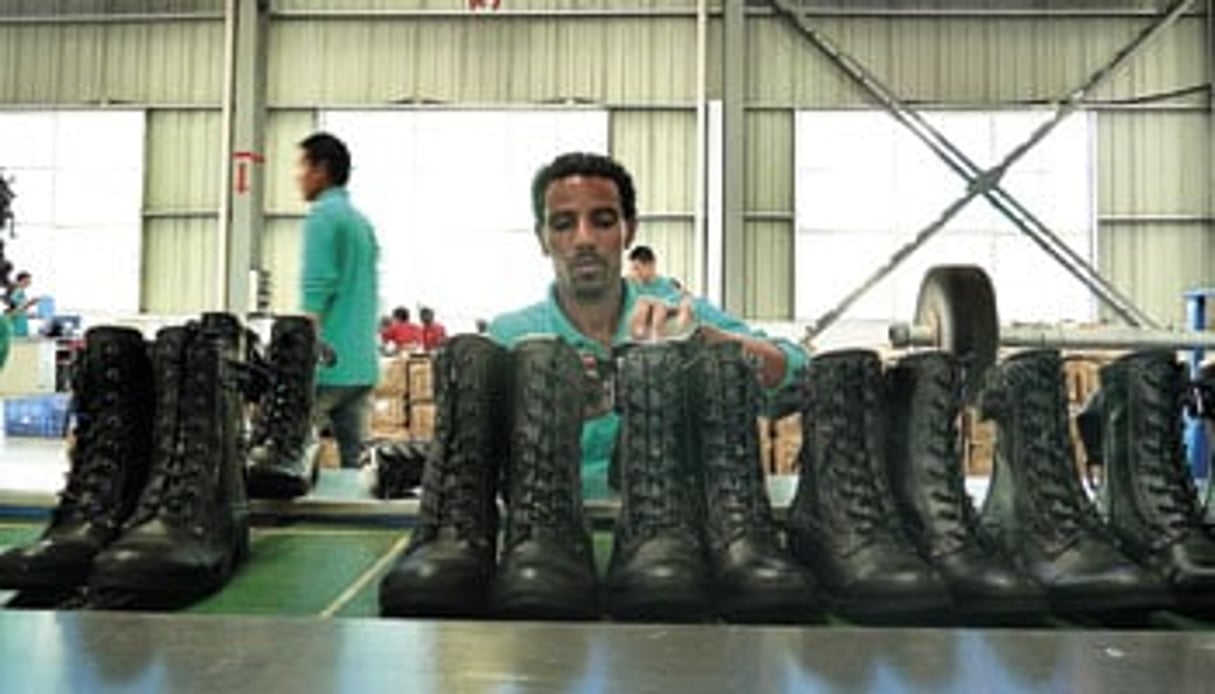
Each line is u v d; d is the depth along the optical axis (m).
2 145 7.71
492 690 0.47
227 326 0.91
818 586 0.75
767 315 7.36
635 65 7.35
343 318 2.75
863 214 7.32
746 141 7.32
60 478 1.61
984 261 7.21
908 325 1.31
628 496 0.78
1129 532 0.82
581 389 0.83
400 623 0.57
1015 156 7.08
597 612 0.72
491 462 0.79
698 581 0.71
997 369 0.90
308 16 7.40
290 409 1.29
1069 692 0.48
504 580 0.70
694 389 0.83
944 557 0.75
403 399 5.61
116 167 7.67
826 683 0.49
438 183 7.54
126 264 7.66
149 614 0.61
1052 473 0.82
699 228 7.24
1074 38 7.21
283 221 7.47
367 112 7.48
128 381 0.85
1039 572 0.76
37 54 7.60
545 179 1.53
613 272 1.50
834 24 7.24
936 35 7.22
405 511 1.21
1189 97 7.17
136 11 7.50
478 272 7.61
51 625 0.56
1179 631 0.63
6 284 2.39
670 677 0.49
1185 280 7.23
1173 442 0.85
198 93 7.51
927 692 0.48
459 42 7.41
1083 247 7.27
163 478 0.81
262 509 1.22
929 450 0.82
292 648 0.53
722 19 7.23
